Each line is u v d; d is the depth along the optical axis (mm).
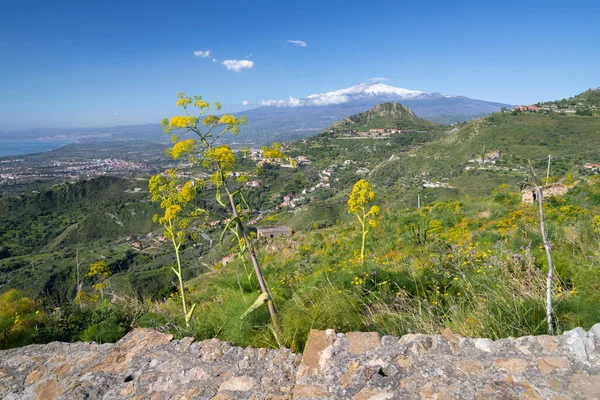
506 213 14883
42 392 3516
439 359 2752
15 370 3988
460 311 3988
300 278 9516
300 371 3012
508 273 5000
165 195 5953
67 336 6250
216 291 8375
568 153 111438
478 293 4500
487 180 97938
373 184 132875
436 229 11406
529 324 3500
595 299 3611
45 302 7469
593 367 2393
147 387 3299
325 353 3082
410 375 2643
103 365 3799
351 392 2604
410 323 4000
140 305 7570
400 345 2982
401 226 15422
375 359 2873
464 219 15039
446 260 6305
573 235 6637
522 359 2592
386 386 2578
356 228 20172
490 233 10391
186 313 6340
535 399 2232
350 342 3162
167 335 4117
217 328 5102
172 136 4242
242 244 4422
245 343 4418
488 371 2543
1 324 5945
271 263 15375
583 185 17391
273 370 3168
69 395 3348
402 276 5926
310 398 2641
